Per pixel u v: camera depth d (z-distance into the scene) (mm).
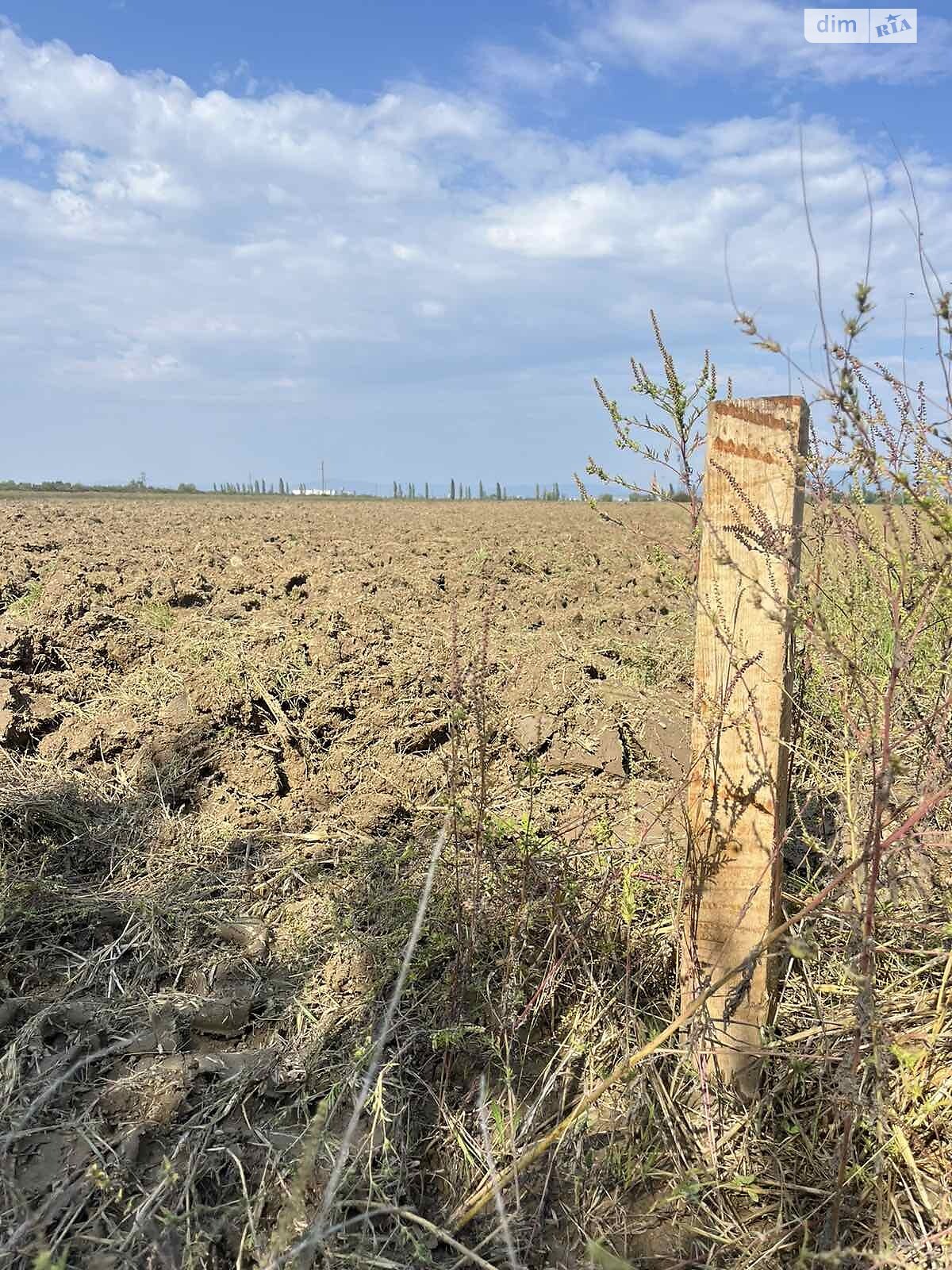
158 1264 1803
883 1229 1821
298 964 2785
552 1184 2047
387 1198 1962
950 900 2271
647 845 3055
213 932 2939
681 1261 1883
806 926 2396
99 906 2982
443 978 2564
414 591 7262
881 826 1783
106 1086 2252
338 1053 2400
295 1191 1626
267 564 8570
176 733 3924
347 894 3070
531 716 4234
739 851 2137
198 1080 2309
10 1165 1988
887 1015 2201
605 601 7402
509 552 10414
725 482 2080
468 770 3488
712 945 2186
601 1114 2209
